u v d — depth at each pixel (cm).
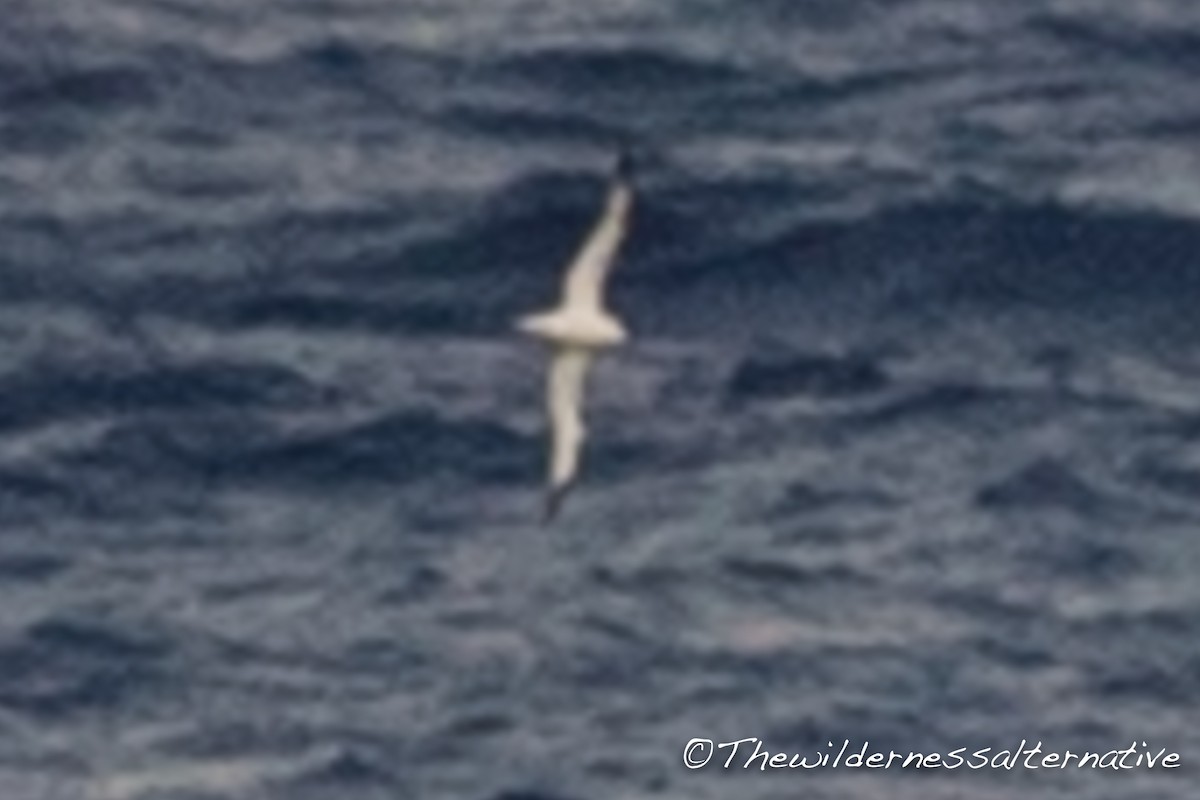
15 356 9150
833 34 9894
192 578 8831
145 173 9538
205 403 9088
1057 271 9431
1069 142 9688
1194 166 9656
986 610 8831
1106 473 9056
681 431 9038
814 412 9112
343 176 9525
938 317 9325
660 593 8800
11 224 9400
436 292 9281
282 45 9856
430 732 8600
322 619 8769
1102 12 9969
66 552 8856
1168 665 8769
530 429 9038
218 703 8662
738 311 9262
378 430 9038
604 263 7269
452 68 9788
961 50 9894
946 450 9081
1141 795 8575
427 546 8869
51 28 9844
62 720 8631
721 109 9681
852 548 8894
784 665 8706
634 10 9912
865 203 9475
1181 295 9400
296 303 9275
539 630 8738
